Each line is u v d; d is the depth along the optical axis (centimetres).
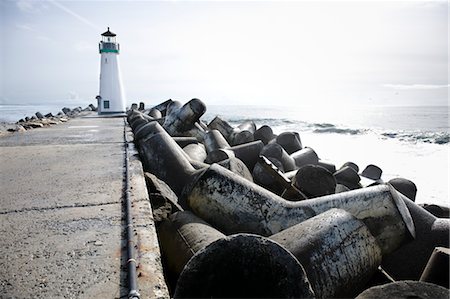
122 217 341
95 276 234
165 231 367
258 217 386
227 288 198
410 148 1827
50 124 1634
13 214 350
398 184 739
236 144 1152
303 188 557
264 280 196
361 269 295
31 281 228
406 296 210
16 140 956
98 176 510
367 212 372
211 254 200
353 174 775
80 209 365
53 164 605
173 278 324
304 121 4138
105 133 1164
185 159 655
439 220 419
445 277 280
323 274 265
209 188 405
